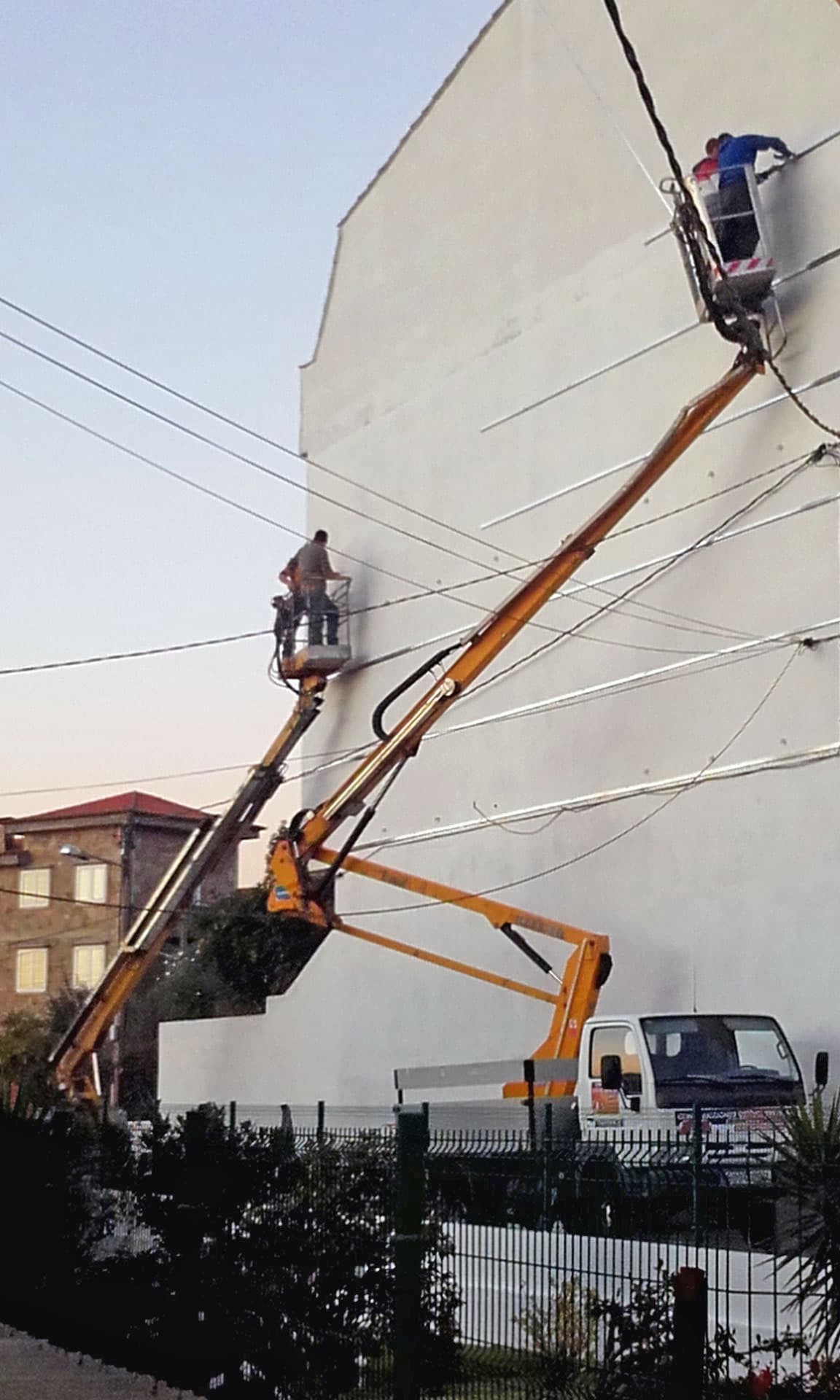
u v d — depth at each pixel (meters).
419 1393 8.67
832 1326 7.87
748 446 21.81
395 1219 8.86
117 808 49.75
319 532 30.64
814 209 21.12
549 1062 18.47
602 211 25.45
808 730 20.48
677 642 22.73
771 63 22.28
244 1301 10.27
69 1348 12.84
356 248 32.03
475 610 27.56
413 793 28.33
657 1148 9.33
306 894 22.84
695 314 23.25
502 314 27.56
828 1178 8.03
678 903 22.14
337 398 32.03
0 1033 43.44
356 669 30.39
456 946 26.75
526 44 27.58
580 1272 8.63
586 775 24.27
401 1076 21.23
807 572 20.73
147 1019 38.56
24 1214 13.95
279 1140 10.34
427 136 30.14
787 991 20.22
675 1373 7.04
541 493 26.16
